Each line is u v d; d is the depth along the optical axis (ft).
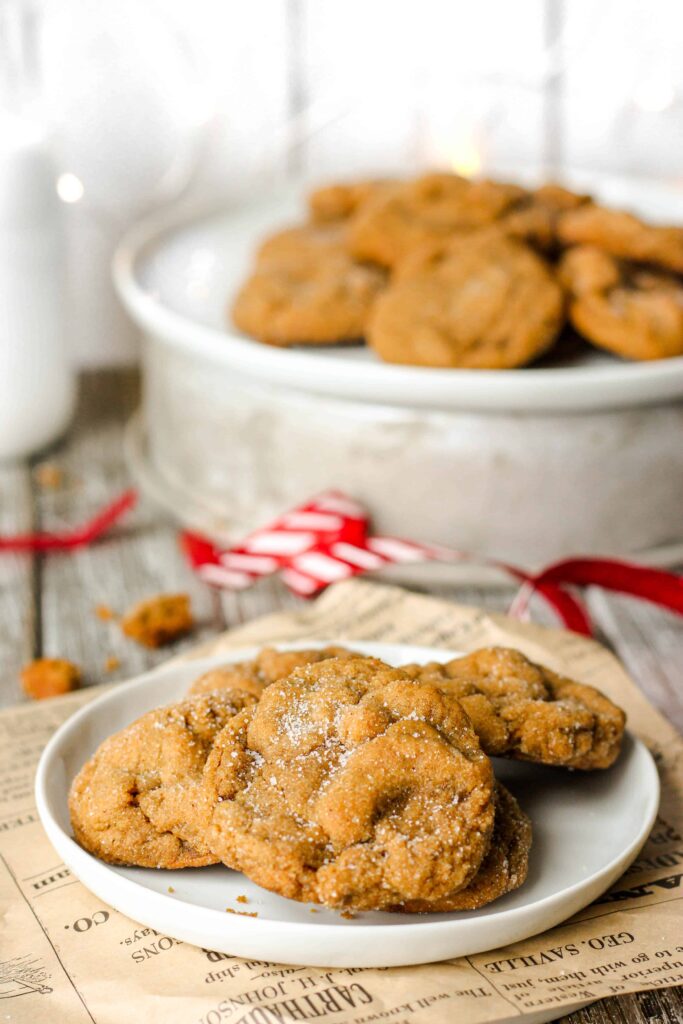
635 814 1.85
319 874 1.69
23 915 1.78
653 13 2.96
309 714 1.78
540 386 2.28
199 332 2.42
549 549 2.38
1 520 2.56
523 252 2.47
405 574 2.38
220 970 1.73
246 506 2.49
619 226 2.48
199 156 2.99
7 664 2.25
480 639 2.11
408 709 1.77
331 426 2.37
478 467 2.34
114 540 2.53
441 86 3.00
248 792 1.74
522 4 2.95
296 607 2.39
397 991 1.70
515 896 1.77
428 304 2.42
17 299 2.63
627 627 2.32
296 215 2.95
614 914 1.78
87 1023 1.69
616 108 3.03
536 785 1.90
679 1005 1.77
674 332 2.41
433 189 2.59
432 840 1.70
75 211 2.96
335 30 2.94
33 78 2.87
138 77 2.91
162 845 1.78
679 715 2.14
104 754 1.83
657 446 2.35
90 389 2.97
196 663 1.99
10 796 1.91
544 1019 1.73
